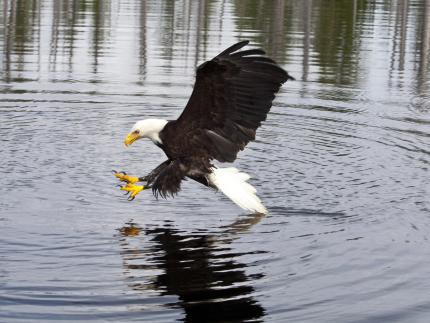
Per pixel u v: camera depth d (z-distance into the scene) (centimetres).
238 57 818
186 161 903
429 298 788
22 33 2406
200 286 805
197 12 3020
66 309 752
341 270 852
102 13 2919
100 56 2105
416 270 854
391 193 1120
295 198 1095
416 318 747
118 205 1055
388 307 767
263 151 1337
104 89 1755
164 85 1808
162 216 1016
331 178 1191
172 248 907
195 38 2408
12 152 1291
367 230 974
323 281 823
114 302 767
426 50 2370
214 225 986
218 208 1052
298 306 766
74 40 2325
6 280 810
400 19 2988
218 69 831
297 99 1727
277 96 1752
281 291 797
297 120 1550
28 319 729
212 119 879
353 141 1410
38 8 2970
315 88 1836
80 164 1243
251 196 903
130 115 1562
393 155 1322
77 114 1548
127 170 1223
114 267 851
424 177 1199
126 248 905
